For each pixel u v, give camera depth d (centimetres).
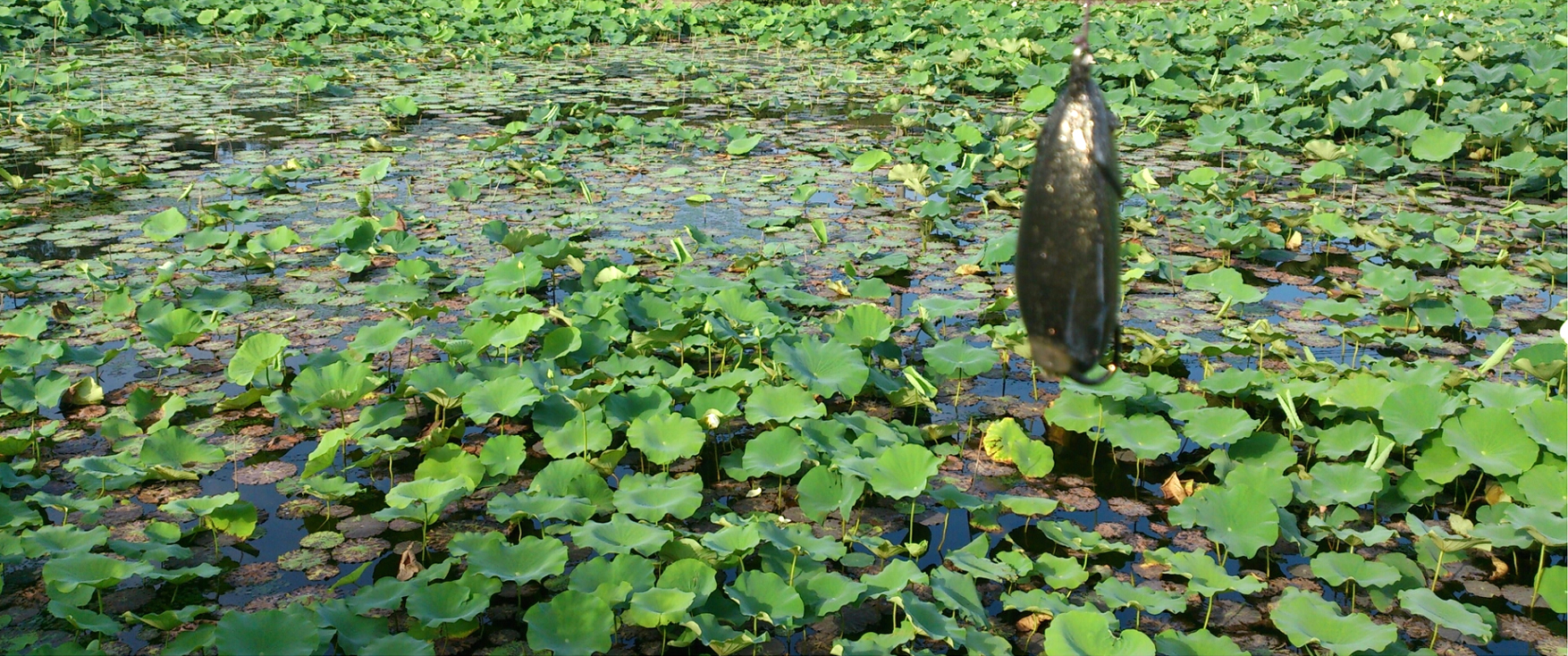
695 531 388
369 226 665
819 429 422
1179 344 548
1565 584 346
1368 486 390
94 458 396
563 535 385
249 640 294
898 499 394
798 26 1636
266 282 629
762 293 614
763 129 1070
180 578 334
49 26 1471
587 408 422
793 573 343
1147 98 1143
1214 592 331
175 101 1142
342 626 311
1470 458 392
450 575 360
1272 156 880
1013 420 446
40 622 332
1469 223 737
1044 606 329
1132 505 411
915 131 1067
